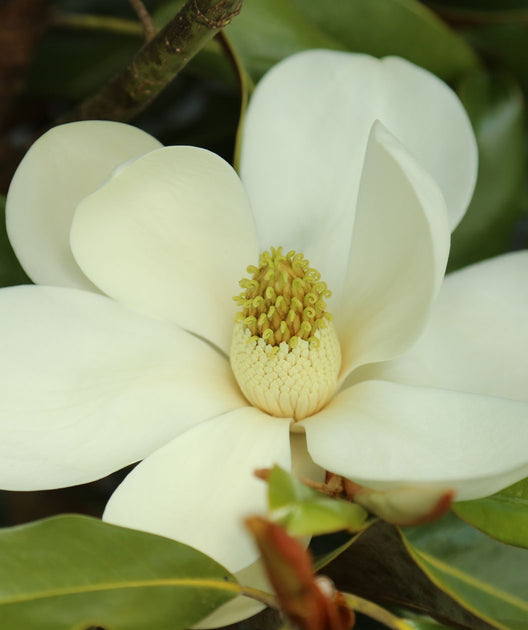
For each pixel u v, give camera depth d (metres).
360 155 0.74
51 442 0.69
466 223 0.82
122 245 0.71
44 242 0.72
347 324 0.72
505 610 0.69
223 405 0.71
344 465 0.67
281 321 0.70
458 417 0.68
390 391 0.69
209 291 0.72
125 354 0.71
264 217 0.74
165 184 0.70
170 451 0.69
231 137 0.88
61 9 0.91
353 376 0.72
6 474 0.68
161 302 0.72
